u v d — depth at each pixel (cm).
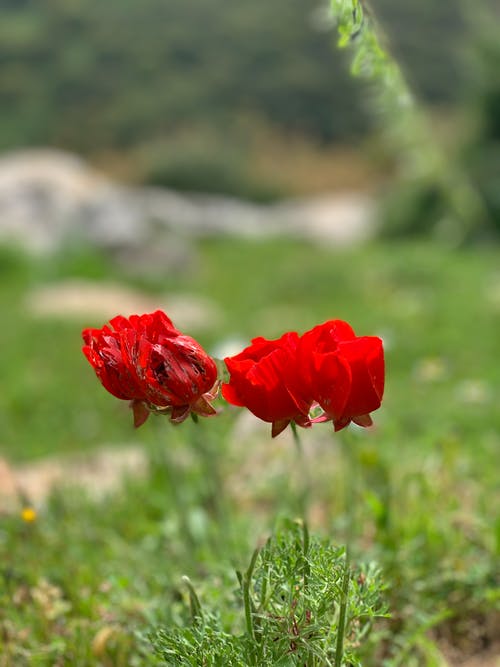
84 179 1906
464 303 1050
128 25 4078
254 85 3825
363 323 985
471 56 1764
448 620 289
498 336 884
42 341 966
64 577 308
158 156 2945
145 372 176
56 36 4038
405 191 1878
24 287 1372
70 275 1445
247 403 174
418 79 3894
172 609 267
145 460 481
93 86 3847
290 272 1324
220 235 2034
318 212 2233
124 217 1625
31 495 409
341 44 221
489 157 1639
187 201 2294
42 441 645
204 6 4131
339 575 188
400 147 474
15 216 1730
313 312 1116
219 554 321
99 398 736
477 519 337
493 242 1573
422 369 736
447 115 3372
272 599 197
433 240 1691
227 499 402
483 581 297
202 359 177
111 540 362
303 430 489
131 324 184
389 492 340
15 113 3772
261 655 188
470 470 423
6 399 743
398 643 273
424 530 320
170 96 3769
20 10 4319
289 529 235
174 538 352
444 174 488
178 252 1560
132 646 262
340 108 3759
